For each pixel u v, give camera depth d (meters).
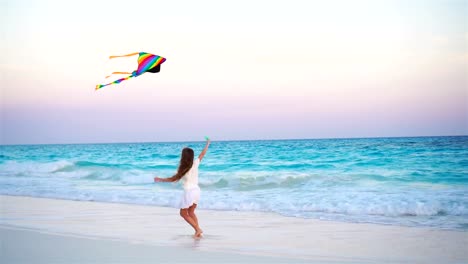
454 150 17.88
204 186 15.77
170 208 11.46
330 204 11.03
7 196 14.31
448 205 10.39
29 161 29.48
